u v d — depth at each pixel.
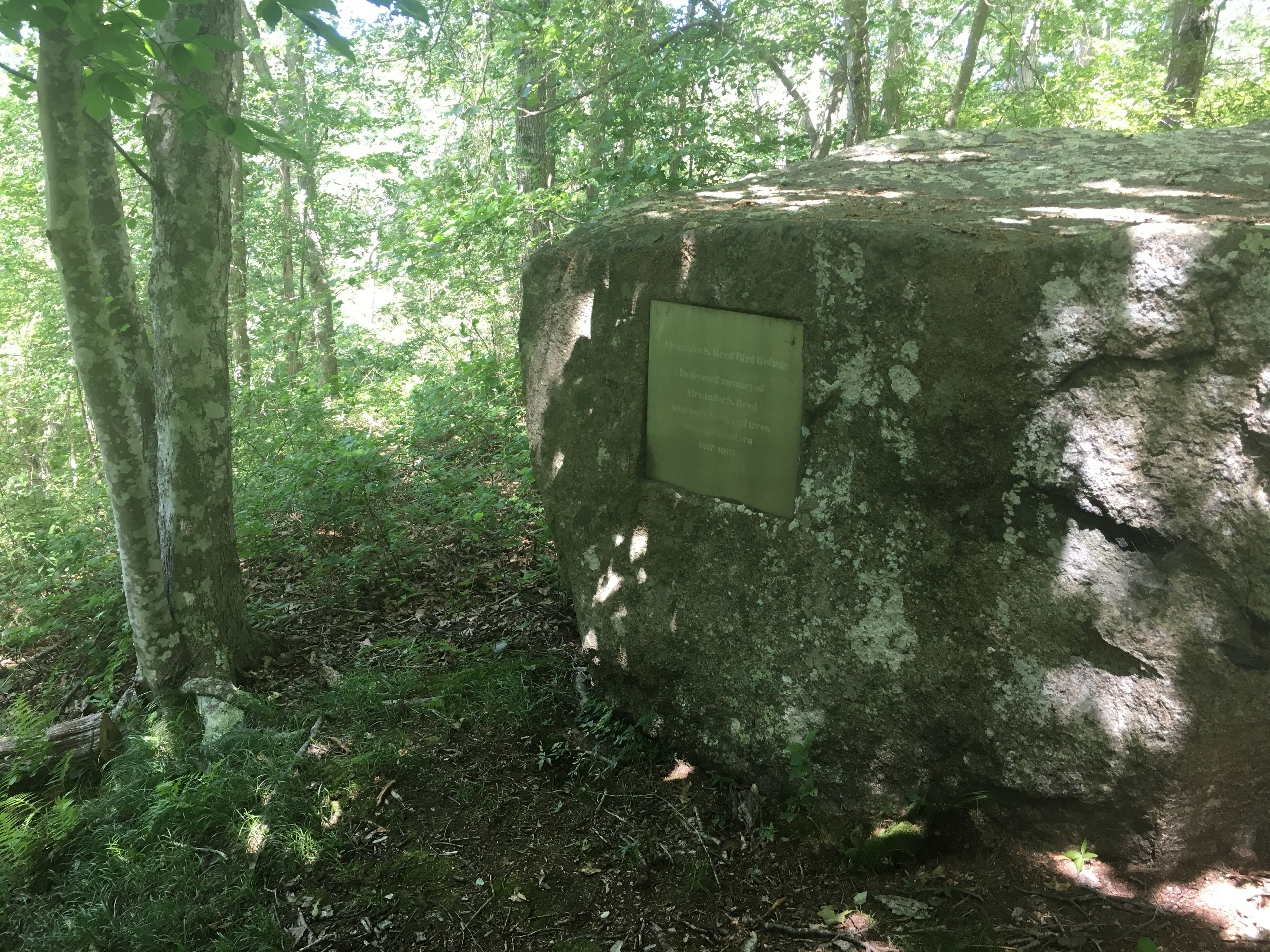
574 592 3.98
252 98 13.87
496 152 10.38
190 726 4.11
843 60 9.02
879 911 2.81
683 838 3.24
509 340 11.45
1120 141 4.04
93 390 3.99
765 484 3.28
